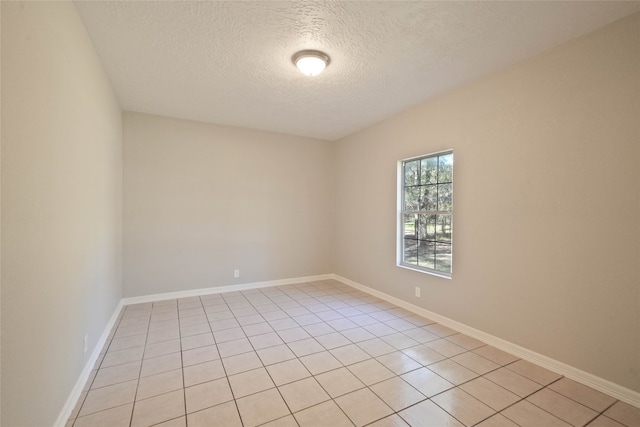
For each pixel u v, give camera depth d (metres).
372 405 1.85
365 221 4.48
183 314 3.46
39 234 1.37
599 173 2.02
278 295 4.27
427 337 2.85
